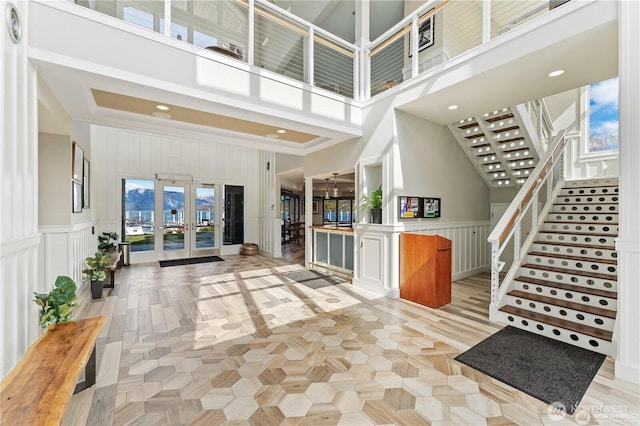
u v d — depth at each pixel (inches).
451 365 93.2
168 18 115.1
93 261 164.7
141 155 278.1
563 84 134.1
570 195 183.3
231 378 86.5
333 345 107.5
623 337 85.6
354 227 192.5
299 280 207.9
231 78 131.1
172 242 296.8
